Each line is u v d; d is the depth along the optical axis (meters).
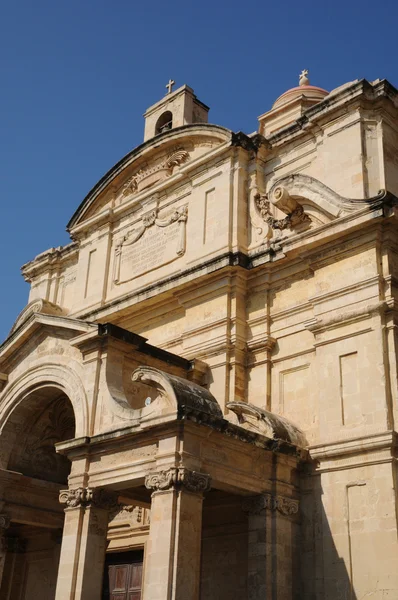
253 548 17.94
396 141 22.61
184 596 15.45
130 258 27.69
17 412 23.33
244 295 22.97
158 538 15.98
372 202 19.67
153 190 27.45
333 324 19.89
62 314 29.92
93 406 19.83
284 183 22.12
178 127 27.33
